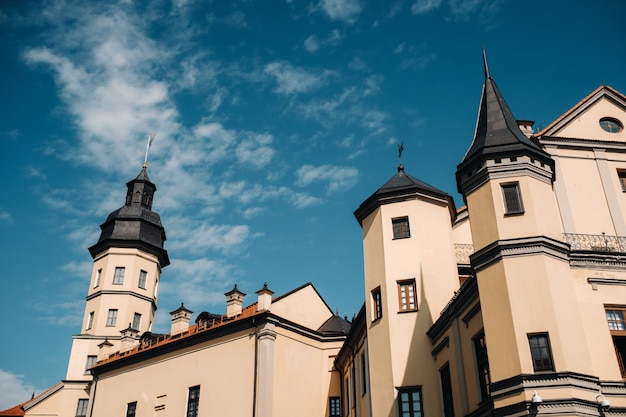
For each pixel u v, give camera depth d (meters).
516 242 18.89
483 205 20.41
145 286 47.00
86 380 42.38
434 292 25.56
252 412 29.59
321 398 33.12
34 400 42.91
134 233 47.59
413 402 23.61
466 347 20.66
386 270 26.52
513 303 18.08
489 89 23.95
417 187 27.59
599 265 19.27
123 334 40.91
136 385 36.28
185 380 33.62
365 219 29.08
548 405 16.31
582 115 27.03
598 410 16.62
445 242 27.25
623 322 18.55
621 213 24.73
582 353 17.30
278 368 30.97
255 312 32.00
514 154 20.70
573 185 25.30
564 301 18.00
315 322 35.81
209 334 33.62
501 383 17.30
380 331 25.73
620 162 26.05
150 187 51.84
